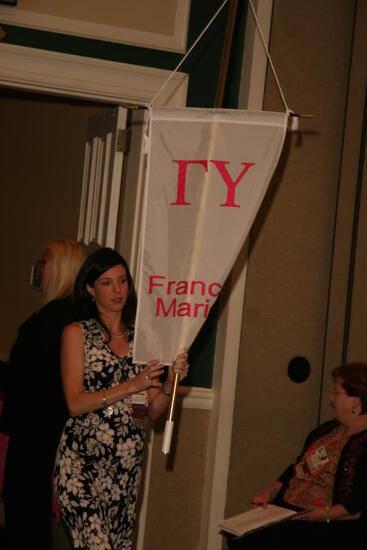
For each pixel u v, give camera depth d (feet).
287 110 12.54
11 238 27.25
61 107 25.52
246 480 18.13
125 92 17.53
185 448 18.08
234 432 18.07
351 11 18.38
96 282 13.65
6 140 28.60
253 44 17.80
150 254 12.60
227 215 12.57
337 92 18.38
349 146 18.08
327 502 14.42
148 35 17.54
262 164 12.53
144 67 17.61
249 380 18.11
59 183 24.88
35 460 14.42
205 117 12.54
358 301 18.04
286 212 18.28
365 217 17.95
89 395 12.91
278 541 14.26
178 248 12.62
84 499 12.60
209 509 17.88
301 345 18.38
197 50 18.01
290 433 18.37
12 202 27.66
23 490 14.44
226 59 14.33
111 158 18.06
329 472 14.58
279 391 18.28
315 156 18.35
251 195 12.54
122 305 13.65
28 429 14.43
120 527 13.35
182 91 17.88
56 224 24.70
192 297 12.63
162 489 17.94
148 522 17.88
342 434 14.83
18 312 25.81
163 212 12.60
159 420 17.85
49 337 14.44
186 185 12.57
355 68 18.01
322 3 18.21
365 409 14.44
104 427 13.05
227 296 18.02
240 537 13.96
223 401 17.79
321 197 18.40
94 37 17.25
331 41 18.28
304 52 18.12
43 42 17.07
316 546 13.94
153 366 12.71
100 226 18.29
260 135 12.50
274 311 18.22
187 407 18.07
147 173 12.55
